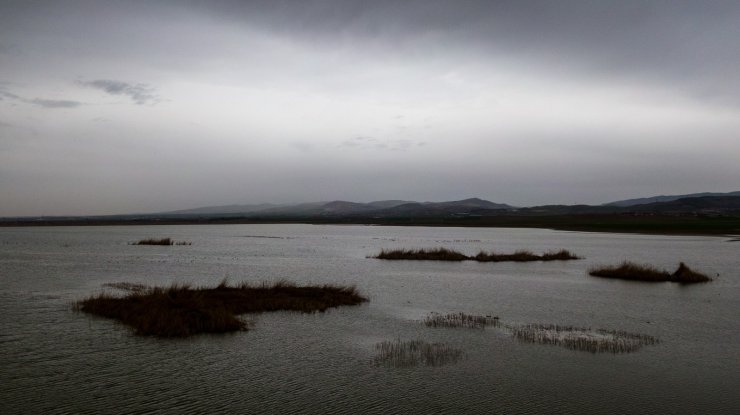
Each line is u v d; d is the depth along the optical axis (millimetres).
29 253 63781
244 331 22812
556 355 19734
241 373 17141
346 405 14602
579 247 83375
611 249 78562
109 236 117625
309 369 17703
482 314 27484
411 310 28359
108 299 26906
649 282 41094
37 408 13961
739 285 39875
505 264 54594
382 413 14094
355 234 135875
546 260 58875
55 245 80375
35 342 20281
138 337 21250
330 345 20734
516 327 24281
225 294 29141
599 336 22734
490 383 16578
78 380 16172
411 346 20703
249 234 135500
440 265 52906
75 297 30172
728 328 24656
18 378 16266
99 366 17562
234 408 14227
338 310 28031
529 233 141000
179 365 17828
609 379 17156
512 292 35219
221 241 98000
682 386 16594
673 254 68812
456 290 35875
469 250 75750
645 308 29703
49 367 17359
